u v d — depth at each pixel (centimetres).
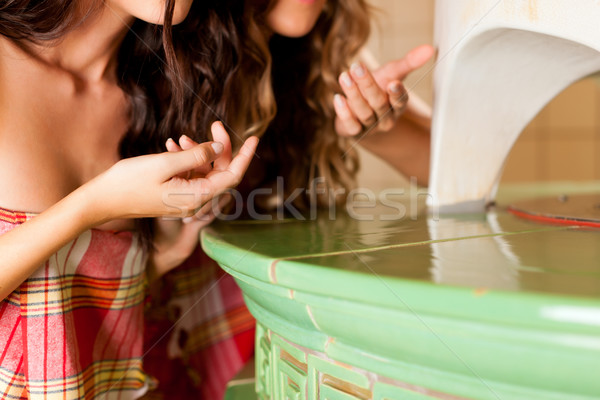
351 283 32
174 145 60
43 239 51
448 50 63
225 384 86
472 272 33
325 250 44
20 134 59
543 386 28
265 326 49
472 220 65
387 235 54
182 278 85
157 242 74
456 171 73
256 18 83
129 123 73
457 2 60
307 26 85
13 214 57
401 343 32
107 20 65
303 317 38
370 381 36
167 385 84
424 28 245
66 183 63
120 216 55
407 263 37
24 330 56
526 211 65
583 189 108
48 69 63
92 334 65
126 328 68
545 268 34
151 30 73
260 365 55
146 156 53
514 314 26
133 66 73
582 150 249
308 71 97
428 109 107
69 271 60
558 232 51
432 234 53
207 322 87
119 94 72
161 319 84
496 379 29
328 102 97
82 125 66
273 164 97
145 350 83
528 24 48
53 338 57
